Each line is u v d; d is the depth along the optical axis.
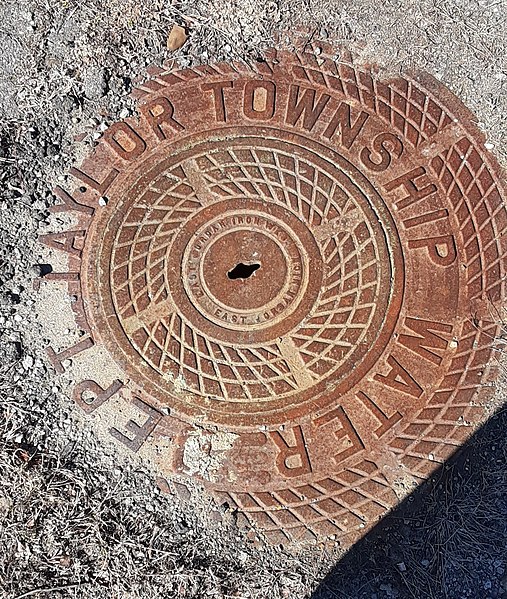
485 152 0.73
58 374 0.67
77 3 0.73
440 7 0.76
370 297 0.68
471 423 0.67
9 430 0.66
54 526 0.64
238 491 0.65
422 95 0.74
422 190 0.71
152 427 0.66
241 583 0.64
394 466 0.66
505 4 0.76
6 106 0.71
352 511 0.65
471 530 0.66
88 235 0.69
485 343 0.69
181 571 0.63
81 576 0.63
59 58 0.72
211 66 0.74
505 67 0.75
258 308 0.67
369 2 0.76
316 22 0.76
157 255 0.68
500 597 0.65
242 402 0.66
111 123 0.72
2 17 0.72
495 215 0.71
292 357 0.67
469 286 0.70
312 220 0.69
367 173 0.71
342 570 0.65
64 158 0.71
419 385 0.67
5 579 0.63
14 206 0.70
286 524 0.65
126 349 0.67
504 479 0.67
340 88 0.74
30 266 0.68
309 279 0.68
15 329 0.68
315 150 0.71
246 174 0.70
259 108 0.73
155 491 0.65
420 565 0.66
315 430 0.66
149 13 0.74
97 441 0.66
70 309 0.68
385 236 0.70
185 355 0.67
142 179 0.70
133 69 0.74
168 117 0.72
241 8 0.74
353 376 0.67
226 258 0.68
